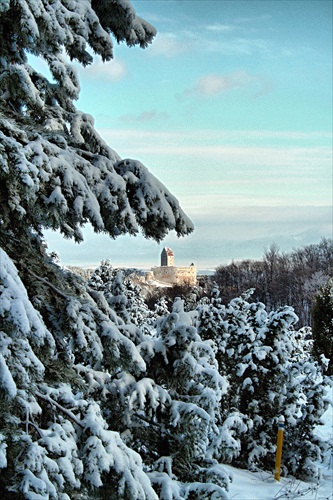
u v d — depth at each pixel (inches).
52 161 157.1
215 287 428.1
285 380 403.9
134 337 231.9
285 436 402.0
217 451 346.9
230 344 412.8
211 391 243.6
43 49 167.3
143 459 235.9
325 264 3009.4
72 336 165.2
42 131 172.6
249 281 3083.2
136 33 208.7
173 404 226.8
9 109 173.8
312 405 402.9
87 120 192.7
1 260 133.0
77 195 161.2
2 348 130.5
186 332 239.5
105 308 198.7
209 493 216.4
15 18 149.3
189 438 227.0
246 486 335.9
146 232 190.5
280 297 2834.6
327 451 427.2
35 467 135.5
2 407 142.5
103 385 209.9
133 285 770.2
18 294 129.3
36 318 131.6
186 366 236.8
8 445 139.2
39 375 137.0
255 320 422.6
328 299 669.9
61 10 167.6
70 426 159.5
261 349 400.2
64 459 144.0
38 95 168.2
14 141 144.8
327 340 659.4
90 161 181.5
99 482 149.5
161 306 988.6
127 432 220.8
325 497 339.3
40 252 188.1
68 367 177.0
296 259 3297.2
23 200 155.6
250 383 396.2
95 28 184.7
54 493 133.4
